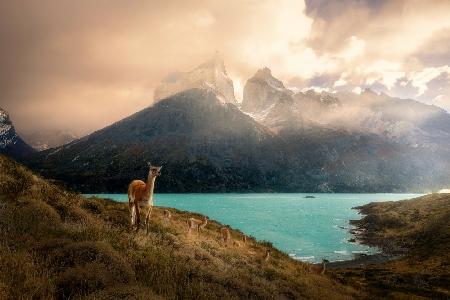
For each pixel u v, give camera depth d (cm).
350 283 3172
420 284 3497
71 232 1265
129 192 1678
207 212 14925
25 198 1455
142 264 1166
